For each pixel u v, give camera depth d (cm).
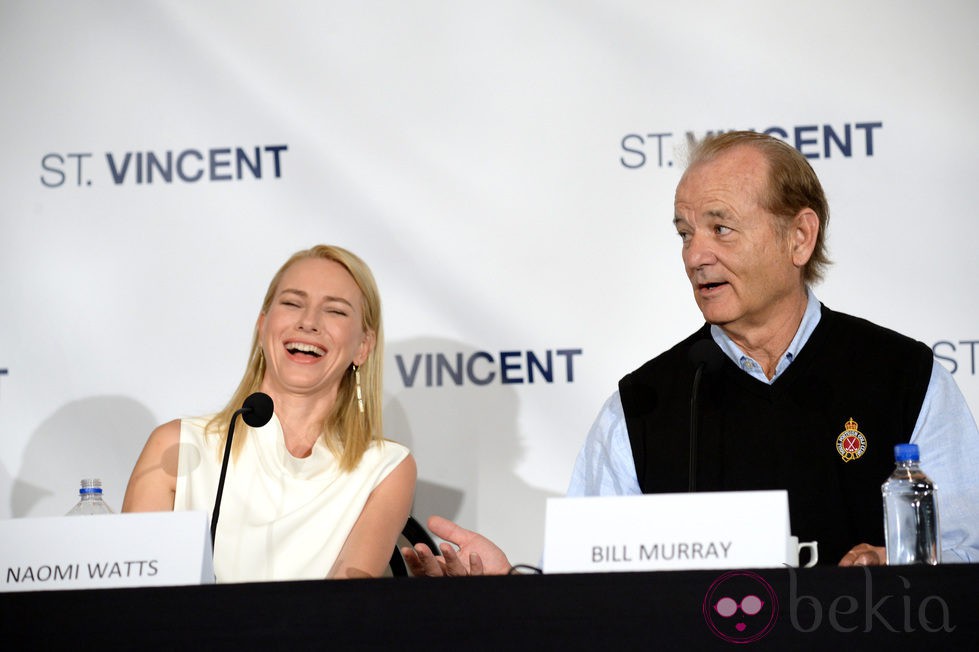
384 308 1334
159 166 1362
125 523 716
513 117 1341
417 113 1350
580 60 1338
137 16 1377
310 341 1081
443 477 1316
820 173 1300
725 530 677
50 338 1347
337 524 1045
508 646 611
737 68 1318
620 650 609
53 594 631
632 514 691
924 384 980
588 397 1313
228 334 1342
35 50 1380
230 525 1036
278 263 1345
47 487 1330
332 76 1359
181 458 1064
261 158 1356
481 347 1325
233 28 1371
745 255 957
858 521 964
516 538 1305
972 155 1284
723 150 988
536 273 1327
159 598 626
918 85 1294
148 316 1347
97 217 1359
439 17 1356
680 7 1329
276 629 618
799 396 996
